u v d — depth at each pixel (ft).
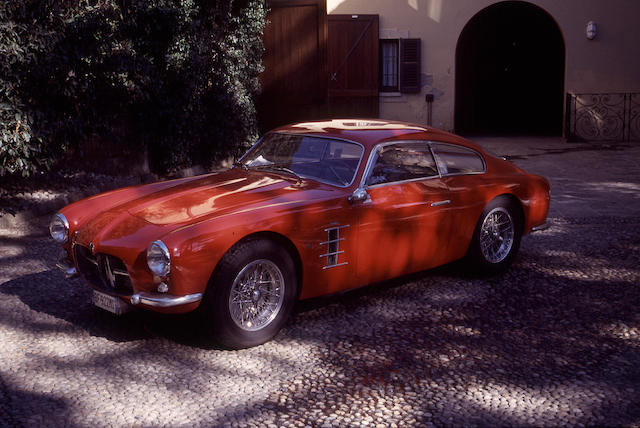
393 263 16.39
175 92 33.78
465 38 62.34
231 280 13.14
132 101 31.68
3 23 22.66
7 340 14.15
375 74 54.39
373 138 16.25
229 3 38.17
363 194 15.20
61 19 25.27
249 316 13.83
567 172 37.70
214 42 37.52
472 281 18.57
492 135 60.29
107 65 27.86
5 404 11.39
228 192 15.14
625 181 34.53
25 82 23.94
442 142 17.67
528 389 12.19
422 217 16.63
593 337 14.62
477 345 14.16
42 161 25.75
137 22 30.76
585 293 17.53
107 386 12.12
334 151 16.33
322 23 44.86
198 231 12.76
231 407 11.41
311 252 14.51
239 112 40.45
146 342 14.16
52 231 15.38
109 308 13.84
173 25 31.58
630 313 16.07
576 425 10.95
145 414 11.14
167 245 12.45
